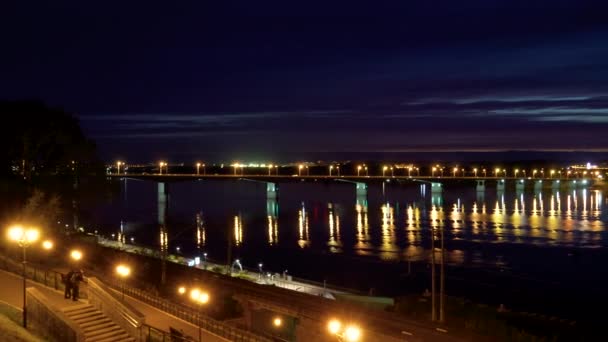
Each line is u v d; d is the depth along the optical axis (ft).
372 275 295.48
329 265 322.75
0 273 124.16
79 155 213.46
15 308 96.02
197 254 355.56
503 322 143.64
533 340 129.80
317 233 459.32
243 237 438.81
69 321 79.00
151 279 178.81
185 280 183.73
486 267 311.06
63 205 211.00
